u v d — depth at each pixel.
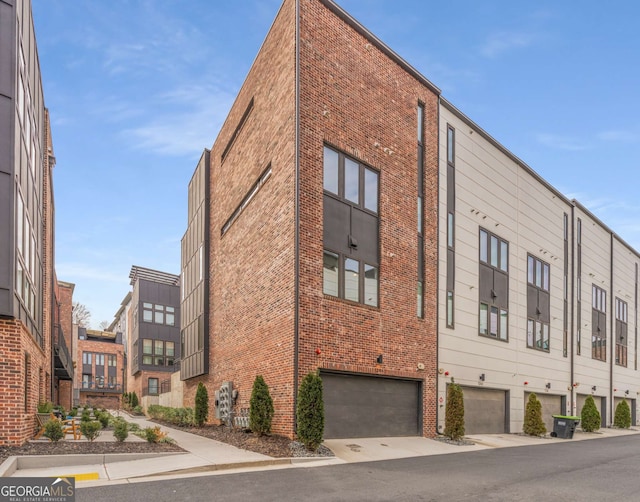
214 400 22.77
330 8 16.45
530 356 24.16
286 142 15.52
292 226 14.66
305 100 15.26
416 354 17.45
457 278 20.14
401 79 18.80
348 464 11.60
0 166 12.10
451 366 18.97
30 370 14.69
